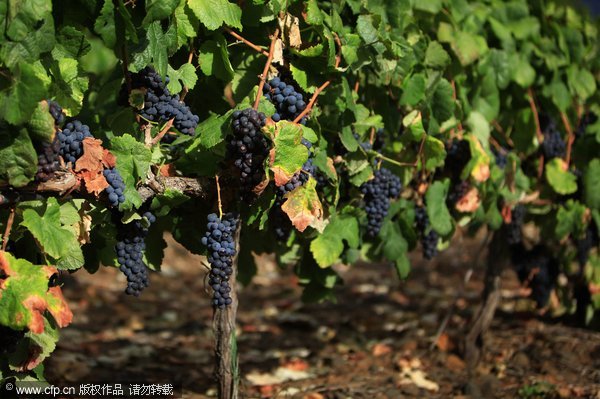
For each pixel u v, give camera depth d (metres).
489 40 2.70
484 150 2.55
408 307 3.97
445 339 3.12
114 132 2.11
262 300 4.25
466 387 2.76
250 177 2.01
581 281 3.14
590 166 2.85
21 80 1.78
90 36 3.66
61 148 1.89
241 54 2.19
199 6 2.01
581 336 3.20
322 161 2.19
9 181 1.82
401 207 2.48
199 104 2.24
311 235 2.31
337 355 3.12
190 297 4.29
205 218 2.21
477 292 4.25
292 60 2.14
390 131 2.42
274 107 2.07
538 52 2.75
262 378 2.85
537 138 2.79
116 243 2.15
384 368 2.97
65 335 3.29
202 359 3.12
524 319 3.46
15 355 1.94
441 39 2.47
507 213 2.74
